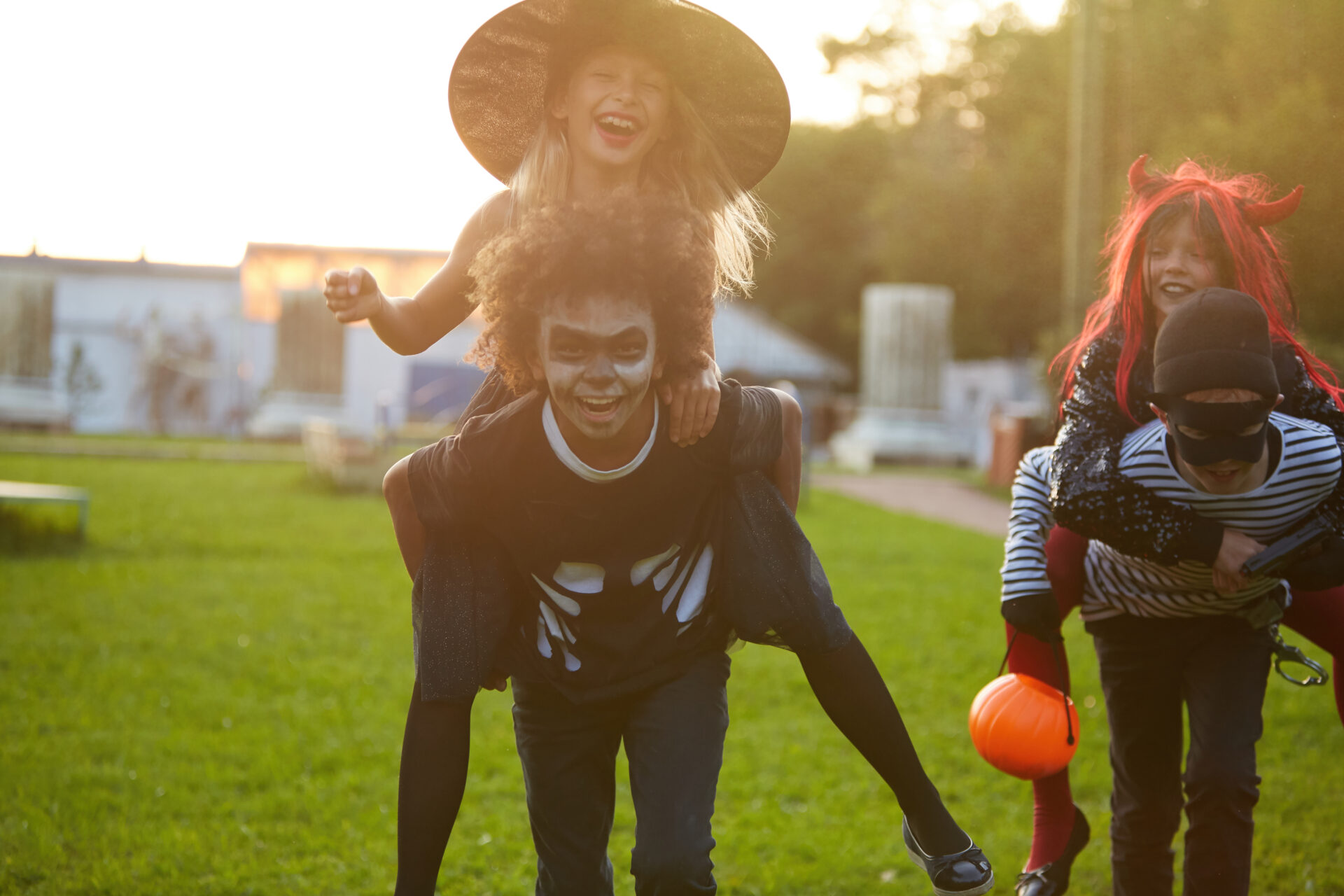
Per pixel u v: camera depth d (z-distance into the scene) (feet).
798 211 146.30
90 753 17.29
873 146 143.43
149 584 31.01
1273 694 21.07
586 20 8.57
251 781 16.21
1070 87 93.30
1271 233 10.49
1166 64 65.10
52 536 37.58
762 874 13.28
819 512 52.80
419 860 7.98
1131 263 9.53
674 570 8.23
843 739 18.71
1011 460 68.39
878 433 95.55
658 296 7.57
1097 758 17.39
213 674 22.31
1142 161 9.92
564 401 7.57
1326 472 8.53
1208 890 8.95
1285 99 26.63
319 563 35.45
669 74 8.81
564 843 8.60
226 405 109.19
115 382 110.22
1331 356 43.75
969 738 18.61
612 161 8.62
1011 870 13.30
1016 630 10.66
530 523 8.06
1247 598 9.28
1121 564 9.71
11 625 25.70
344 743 18.08
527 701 8.54
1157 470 8.72
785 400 8.55
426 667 8.08
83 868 13.04
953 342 114.01
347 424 92.68
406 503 8.48
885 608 29.53
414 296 8.96
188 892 12.50
